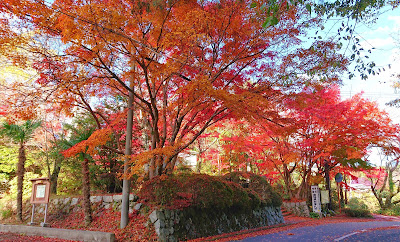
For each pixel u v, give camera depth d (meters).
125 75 9.64
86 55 9.24
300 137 19.12
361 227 14.07
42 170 19.33
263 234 12.00
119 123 13.86
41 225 11.97
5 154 18.53
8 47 8.72
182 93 10.29
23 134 13.98
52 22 8.38
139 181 12.62
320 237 10.63
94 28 7.73
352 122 16.78
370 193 36.31
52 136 17.94
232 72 11.99
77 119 17.52
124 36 8.08
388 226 14.53
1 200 16.91
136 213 11.03
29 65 9.62
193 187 11.74
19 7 7.79
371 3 6.96
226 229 12.47
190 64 9.94
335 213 23.33
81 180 17.62
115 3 8.44
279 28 10.27
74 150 10.57
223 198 12.42
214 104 11.96
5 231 12.00
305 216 20.45
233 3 9.98
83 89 11.13
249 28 10.41
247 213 14.45
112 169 16.58
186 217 11.07
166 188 10.93
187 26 9.06
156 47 9.62
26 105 9.66
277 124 12.46
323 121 17.27
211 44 10.91
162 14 9.03
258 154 21.75
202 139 23.19
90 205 12.38
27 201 16.14
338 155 20.08
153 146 12.03
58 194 17.59
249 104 10.09
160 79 10.34
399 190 28.25
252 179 17.42
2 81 15.34
